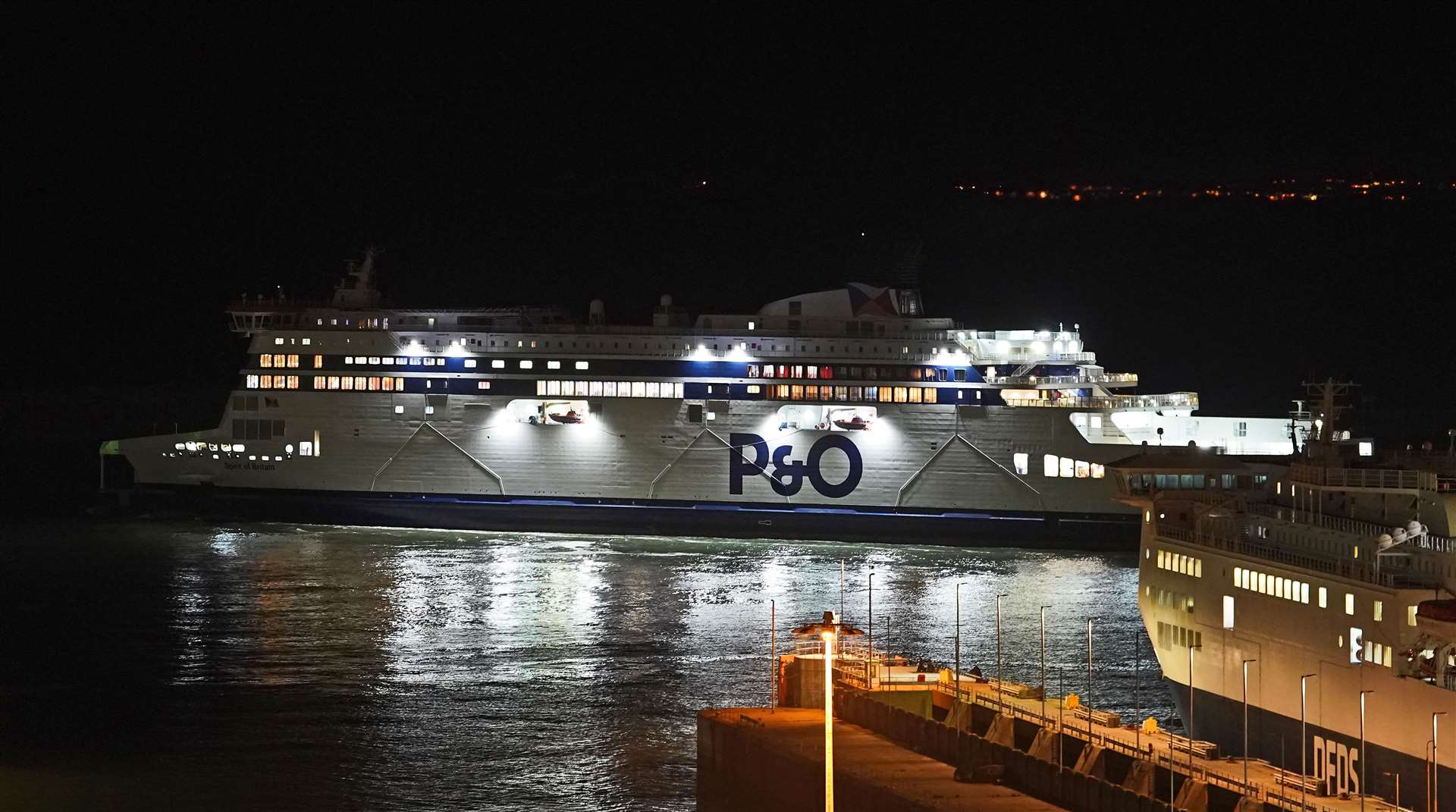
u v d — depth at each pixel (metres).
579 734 86.31
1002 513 146.50
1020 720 72.75
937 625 109.50
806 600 118.88
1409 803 66.75
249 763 81.75
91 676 97.62
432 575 129.25
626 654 102.19
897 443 148.00
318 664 99.94
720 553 141.50
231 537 148.00
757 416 149.12
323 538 147.75
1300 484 79.00
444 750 83.69
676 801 76.94
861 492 148.62
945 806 65.62
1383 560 69.94
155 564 133.75
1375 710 68.44
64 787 78.12
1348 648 70.25
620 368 150.00
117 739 85.19
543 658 101.25
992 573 131.00
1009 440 146.25
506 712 90.12
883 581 127.06
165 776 79.69
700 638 106.38
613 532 151.00
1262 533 78.50
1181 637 83.06
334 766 81.19
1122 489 88.56
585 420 150.12
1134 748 67.75
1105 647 102.69
